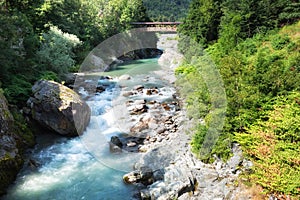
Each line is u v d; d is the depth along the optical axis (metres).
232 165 9.90
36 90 14.27
